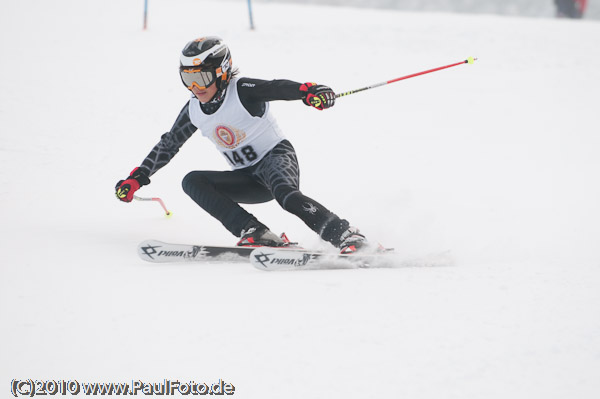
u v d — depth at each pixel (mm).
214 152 22906
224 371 8828
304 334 9812
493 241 15305
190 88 13438
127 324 10125
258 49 36781
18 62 32406
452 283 11945
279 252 12727
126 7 49750
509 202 18438
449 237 15516
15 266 12711
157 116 26203
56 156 21203
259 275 12508
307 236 15906
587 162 22531
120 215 17062
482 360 9070
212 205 13820
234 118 13734
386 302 10992
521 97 30875
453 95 30719
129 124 25047
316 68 33594
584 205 18281
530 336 9711
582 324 10070
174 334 9805
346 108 28141
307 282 12008
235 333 9844
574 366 8891
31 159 20688
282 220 17250
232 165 14781
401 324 10133
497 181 20391
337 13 55344
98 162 21094
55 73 30938
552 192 19438
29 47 35562
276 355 9211
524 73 35312
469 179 20547
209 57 13133
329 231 13430
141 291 11477
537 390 8375
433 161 22312
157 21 44688
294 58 35219
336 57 36031
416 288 11680
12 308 10672
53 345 9484
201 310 10641
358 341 9602
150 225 16391
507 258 14141
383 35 43688
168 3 53500
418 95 30500
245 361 9070
